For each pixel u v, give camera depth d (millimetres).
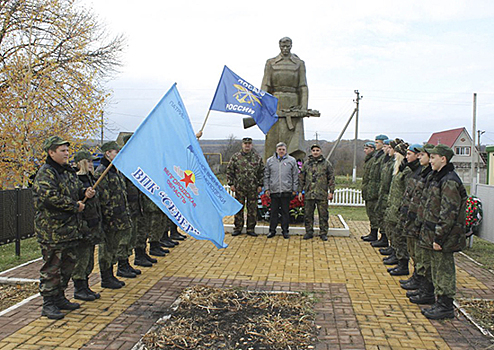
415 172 5414
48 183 4207
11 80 11867
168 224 7875
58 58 13992
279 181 8391
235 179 8656
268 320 4234
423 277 4945
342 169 45344
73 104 13062
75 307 4605
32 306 4688
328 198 8336
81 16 14812
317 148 8258
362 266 6438
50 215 4270
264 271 6137
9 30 13695
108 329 4078
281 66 9688
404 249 5910
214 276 5887
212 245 7938
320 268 6309
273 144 9781
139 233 6441
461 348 3678
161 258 6949
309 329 4047
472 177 8500
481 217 7738
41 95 12289
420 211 4707
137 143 4418
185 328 4039
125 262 5871
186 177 4520
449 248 4168
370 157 8305
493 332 4012
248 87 7246
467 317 4359
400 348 3674
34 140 11766
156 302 4836
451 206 4121
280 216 9344
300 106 9711
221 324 4145
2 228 7152
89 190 4480
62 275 4457
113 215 5227
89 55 16031
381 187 7383
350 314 4461
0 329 4066
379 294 5125
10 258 7324
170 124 4656
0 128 11250
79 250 4801
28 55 12383
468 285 5598
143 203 6902
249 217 8766
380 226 7395
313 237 8625
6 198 7250
